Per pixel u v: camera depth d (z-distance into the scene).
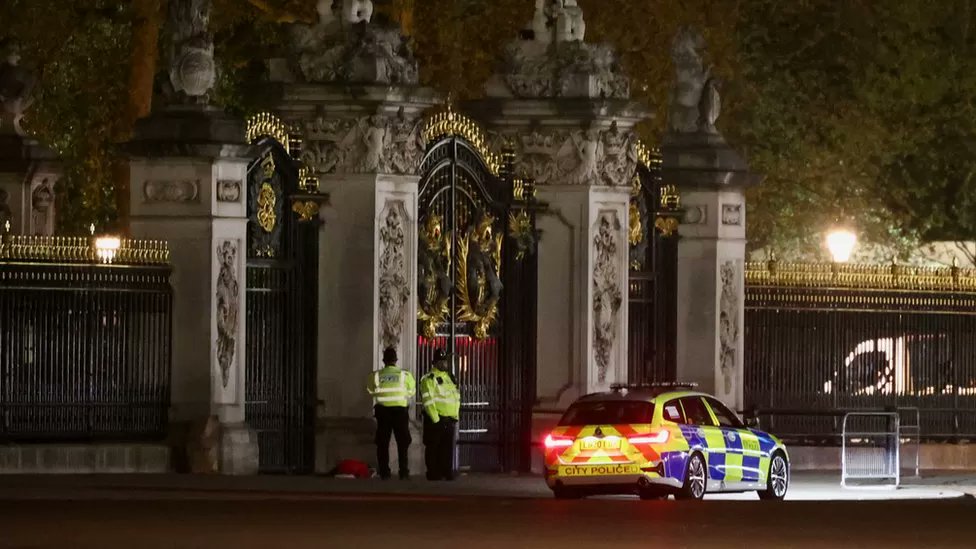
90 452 112.81
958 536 83.38
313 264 121.62
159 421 115.56
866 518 91.06
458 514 89.94
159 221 116.31
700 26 181.75
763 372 141.25
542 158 130.88
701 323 137.62
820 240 198.12
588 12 180.12
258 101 127.00
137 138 116.56
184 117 116.12
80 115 176.25
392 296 122.81
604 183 131.25
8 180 145.88
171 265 116.12
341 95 120.62
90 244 113.94
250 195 119.62
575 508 95.25
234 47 182.00
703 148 137.62
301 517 87.00
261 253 120.06
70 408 113.00
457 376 127.75
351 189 121.50
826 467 142.38
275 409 120.50
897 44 197.50
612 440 108.31
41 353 112.12
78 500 95.81
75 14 171.75
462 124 127.44
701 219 137.62
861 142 196.88
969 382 147.25
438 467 120.38
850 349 143.50
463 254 127.75
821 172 197.88
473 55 178.88
